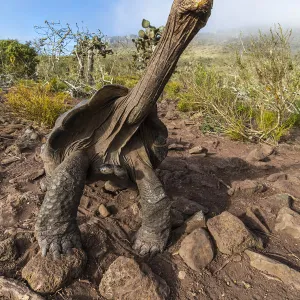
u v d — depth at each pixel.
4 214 2.41
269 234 2.32
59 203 1.89
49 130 5.02
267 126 4.80
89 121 2.19
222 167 3.60
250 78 5.09
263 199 2.79
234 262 2.00
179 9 1.51
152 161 2.49
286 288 1.81
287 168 3.68
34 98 5.49
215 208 2.67
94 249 2.06
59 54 11.22
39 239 1.89
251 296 1.76
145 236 2.08
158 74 1.78
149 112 2.04
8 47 13.52
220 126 5.42
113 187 2.86
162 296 1.68
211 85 5.88
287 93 4.61
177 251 2.08
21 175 3.24
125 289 1.68
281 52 4.25
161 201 2.03
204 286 1.82
